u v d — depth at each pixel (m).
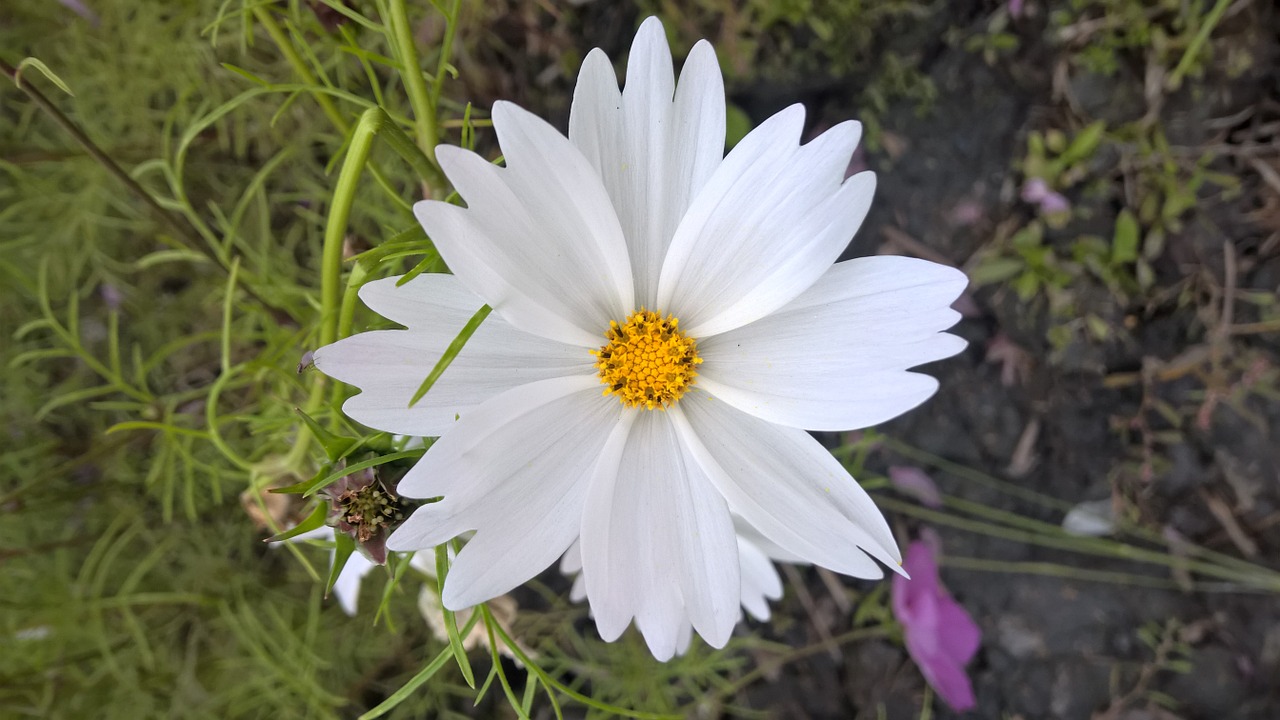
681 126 0.10
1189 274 0.20
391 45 0.11
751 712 0.22
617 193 0.10
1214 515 0.21
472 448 0.09
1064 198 0.20
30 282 0.20
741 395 0.10
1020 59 0.20
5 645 0.20
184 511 0.21
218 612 0.21
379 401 0.09
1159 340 0.20
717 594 0.10
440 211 0.08
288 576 0.21
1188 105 0.20
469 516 0.09
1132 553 0.21
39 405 0.22
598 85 0.09
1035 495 0.21
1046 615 0.21
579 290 0.10
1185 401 0.21
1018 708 0.21
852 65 0.21
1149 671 0.21
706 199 0.10
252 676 0.21
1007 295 0.21
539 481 0.10
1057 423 0.21
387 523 0.10
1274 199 0.20
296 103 0.19
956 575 0.22
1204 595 0.21
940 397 0.21
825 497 0.10
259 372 0.15
